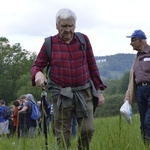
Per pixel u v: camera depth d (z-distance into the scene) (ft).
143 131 25.22
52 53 17.65
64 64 17.51
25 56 297.53
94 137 20.35
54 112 17.81
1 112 45.65
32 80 17.58
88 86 17.75
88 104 17.70
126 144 16.31
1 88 280.51
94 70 18.20
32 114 37.65
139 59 25.54
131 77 26.14
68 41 17.69
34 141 15.16
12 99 281.13
